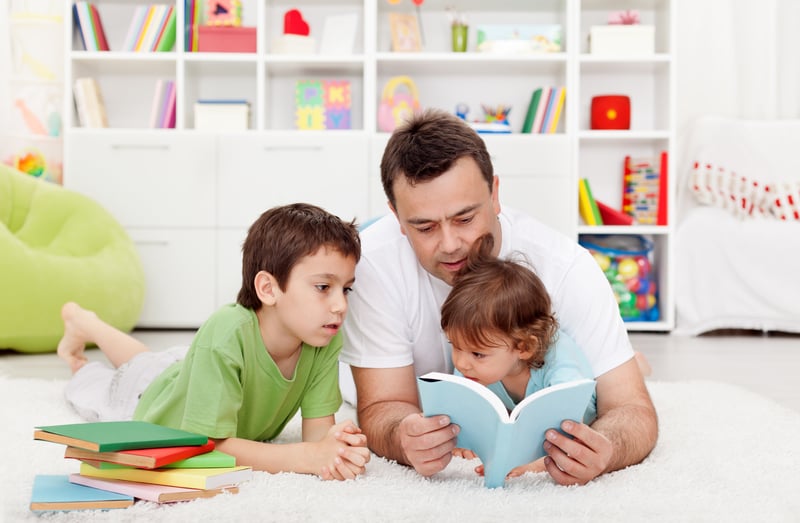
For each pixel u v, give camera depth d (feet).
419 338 4.94
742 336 12.14
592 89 13.78
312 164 12.53
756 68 13.98
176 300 12.53
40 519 3.65
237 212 12.53
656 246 13.14
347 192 12.55
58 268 10.11
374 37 12.60
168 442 4.00
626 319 12.68
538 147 12.50
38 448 4.83
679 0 13.93
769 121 13.42
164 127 12.71
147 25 12.73
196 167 12.48
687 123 13.99
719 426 5.60
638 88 13.74
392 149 4.35
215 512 3.60
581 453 3.92
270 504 3.72
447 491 3.98
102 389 6.12
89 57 12.55
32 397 6.53
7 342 9.73
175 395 4.64
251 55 12.59
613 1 13.30
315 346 4.76
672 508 3.73
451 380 3.82
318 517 3.59
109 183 12.45
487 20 13.66
